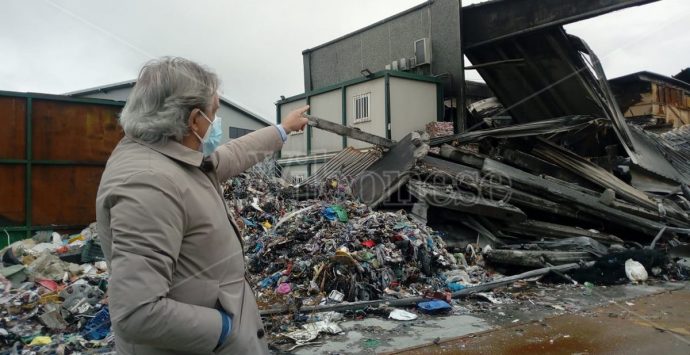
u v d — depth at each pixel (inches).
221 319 52.0
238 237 61.7
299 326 148.1
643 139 382.0
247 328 57.1
